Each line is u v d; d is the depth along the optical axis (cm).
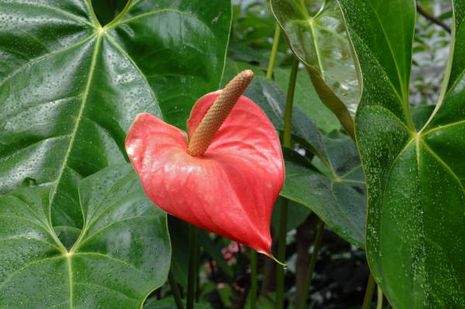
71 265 73
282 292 96
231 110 76
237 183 69
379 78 75
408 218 75
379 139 73
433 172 77
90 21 93
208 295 209
